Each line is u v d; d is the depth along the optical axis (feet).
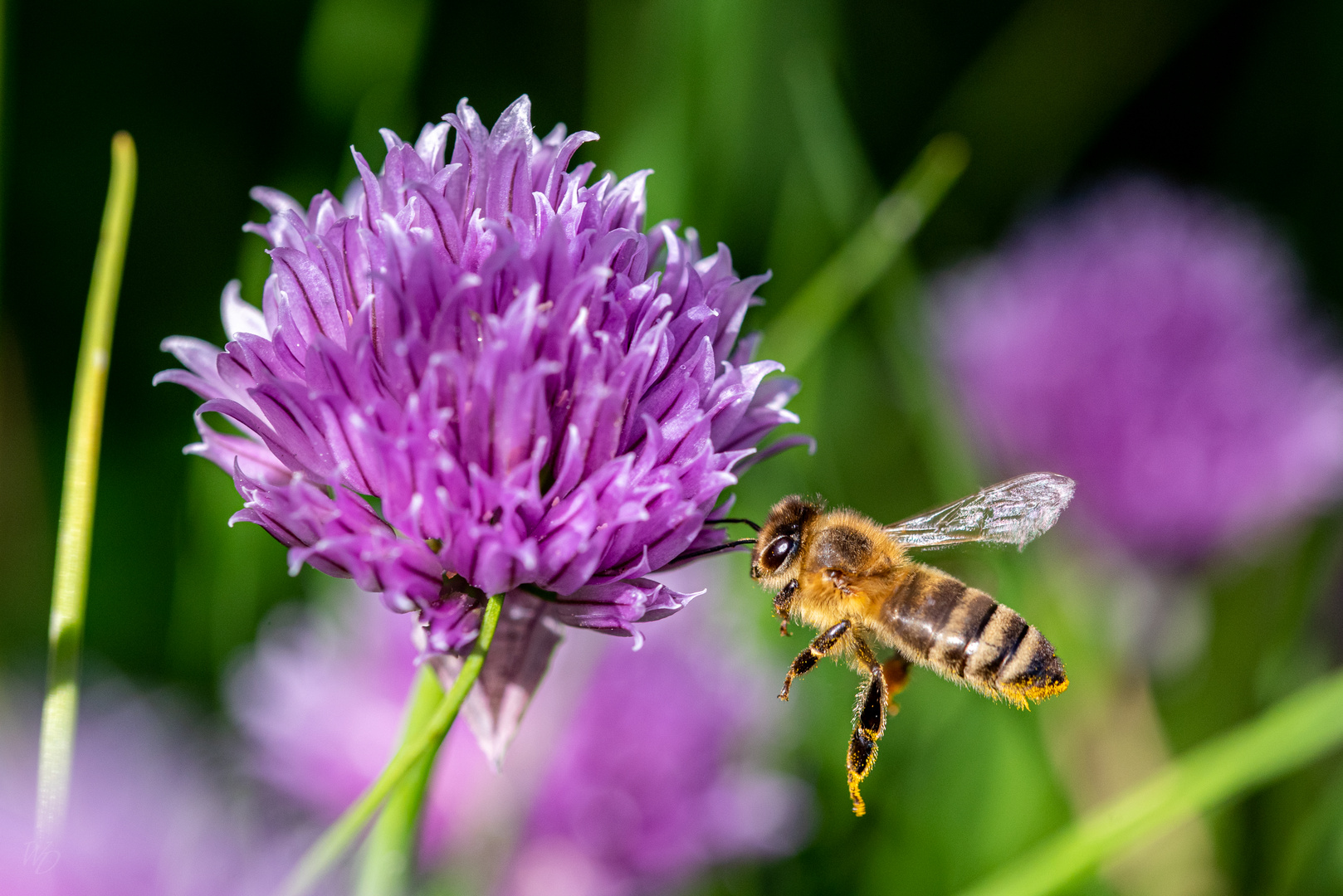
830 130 0.58
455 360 0.42
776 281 0.60
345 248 0.42
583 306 0.42
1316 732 0.48
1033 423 0.59
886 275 0.57
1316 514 0.60
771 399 0.44
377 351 0.42
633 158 0.57
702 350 0.42
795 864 0.56
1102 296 0.60
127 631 0.58
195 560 0.54
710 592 0.56
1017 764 0.56
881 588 0.48
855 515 0.49
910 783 0.57
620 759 0.53
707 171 0.58
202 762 0.50
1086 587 0.59
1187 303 0.60
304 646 0.55
